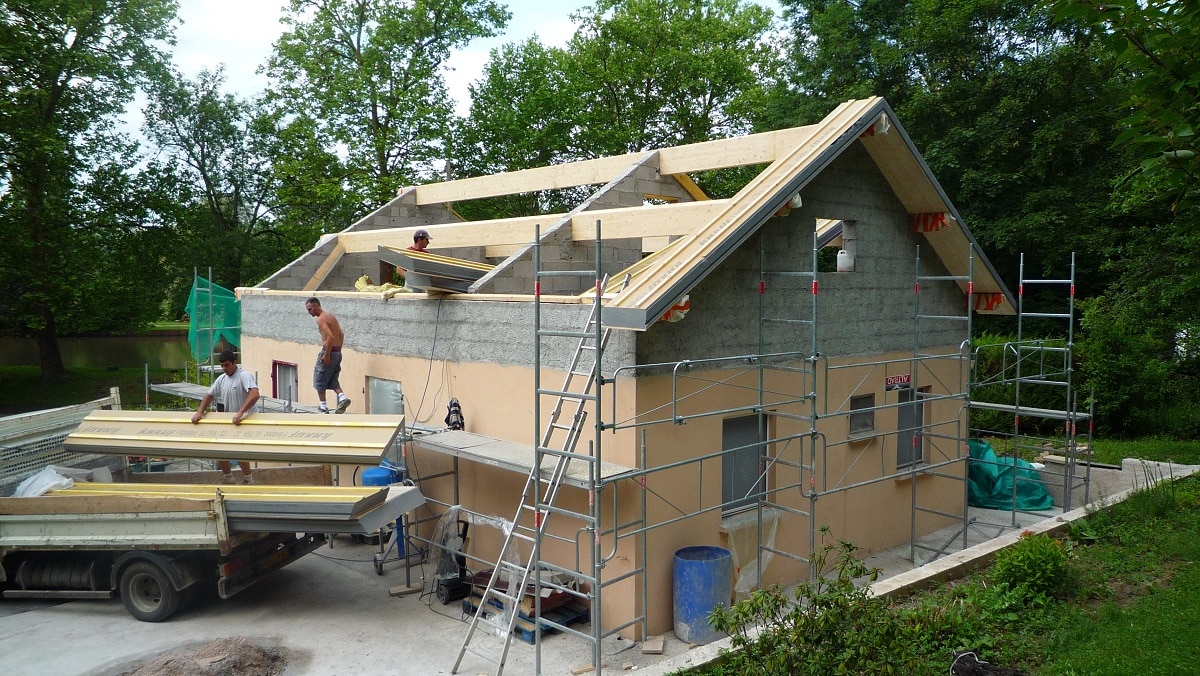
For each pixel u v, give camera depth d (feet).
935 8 74.90
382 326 37.86
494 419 31.50
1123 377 57.26
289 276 47.42
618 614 27.22
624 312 24.27
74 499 27.78
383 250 33.12
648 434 26.68
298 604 29.94
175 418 32.55
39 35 80.48
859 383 35.70
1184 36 15.64
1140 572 27.63
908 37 75.66
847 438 35.22
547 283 33.81
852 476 35.73
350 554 36.17
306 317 42.93
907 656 16.74
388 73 86.79
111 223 90.12
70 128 86.58
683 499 28.27
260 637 26.68
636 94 102.53
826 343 34.04
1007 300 41.75
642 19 100.83
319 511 26.78
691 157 37.68
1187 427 57.98
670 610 27.99
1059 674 20.25
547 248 33.60
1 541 28.58
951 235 37.73
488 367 31.76
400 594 30.91
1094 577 26.89
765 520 31.17
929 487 40.63
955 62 74.08
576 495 28.32
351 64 88.63
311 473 34.99
